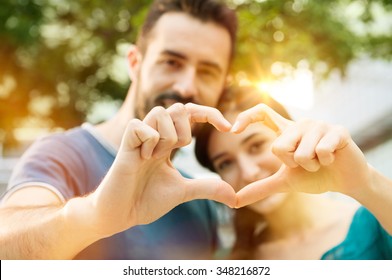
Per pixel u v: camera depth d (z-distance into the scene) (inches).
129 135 42.9
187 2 97.0
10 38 286.8
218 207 102.3
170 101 94.4
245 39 211.5
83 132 84.8
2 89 316.2
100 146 84.1
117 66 334.0
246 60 211.3
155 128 43.5
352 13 299.7
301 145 44.8
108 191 44.5
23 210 57.7
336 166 48.9
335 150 47.6
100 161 82.4
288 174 49.9
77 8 310.7
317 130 45.4
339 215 98.4
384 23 305.0
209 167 110.5
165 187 47.3
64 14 314.7
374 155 426.0
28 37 289.4
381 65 429.4
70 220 47.9
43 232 49.7
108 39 312.3
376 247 79.8
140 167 44.4
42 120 330.3
